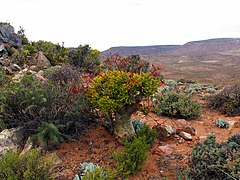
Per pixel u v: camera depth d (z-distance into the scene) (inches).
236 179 144.8
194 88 442.9
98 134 227.6
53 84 242.5
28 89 217.3
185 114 278.5
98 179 144.9
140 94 202.4
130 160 171.9
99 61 578.9
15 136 198.1
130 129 209.0
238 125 262.5
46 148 196.1
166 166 185.9
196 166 163.6
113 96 197.5
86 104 224.2
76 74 301.6
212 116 298.2
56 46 639.8
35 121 204.8
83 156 193.6
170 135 226.1
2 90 219.9
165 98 298.2
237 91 315.9
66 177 167.2
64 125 207.6
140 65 241.1
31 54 569.0
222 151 164.7
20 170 140.9
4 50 536.1
